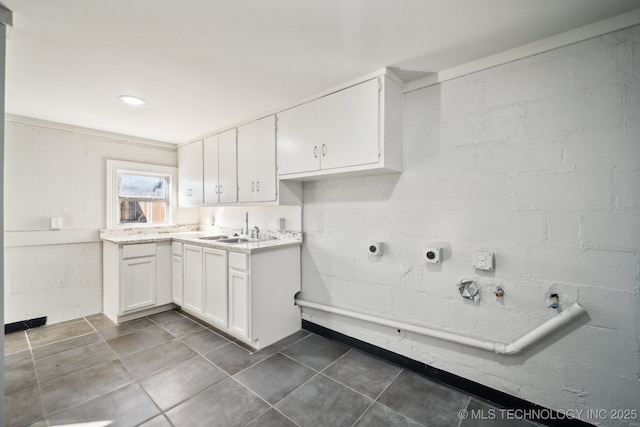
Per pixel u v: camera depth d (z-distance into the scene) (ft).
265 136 8.71
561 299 5.08
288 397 5.87
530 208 5.38
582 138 4.89
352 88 6.63
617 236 4.63
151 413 5.40
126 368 6.88
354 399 5.82
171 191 12.61
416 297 6.81
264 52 5.50
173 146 12.67
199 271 9.46
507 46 5.39
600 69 4.73
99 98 7.57
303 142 7.66
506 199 5.62
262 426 5.09
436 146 6.45
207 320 9.27
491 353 5.81
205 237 11.09
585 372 4.91
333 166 7.02
